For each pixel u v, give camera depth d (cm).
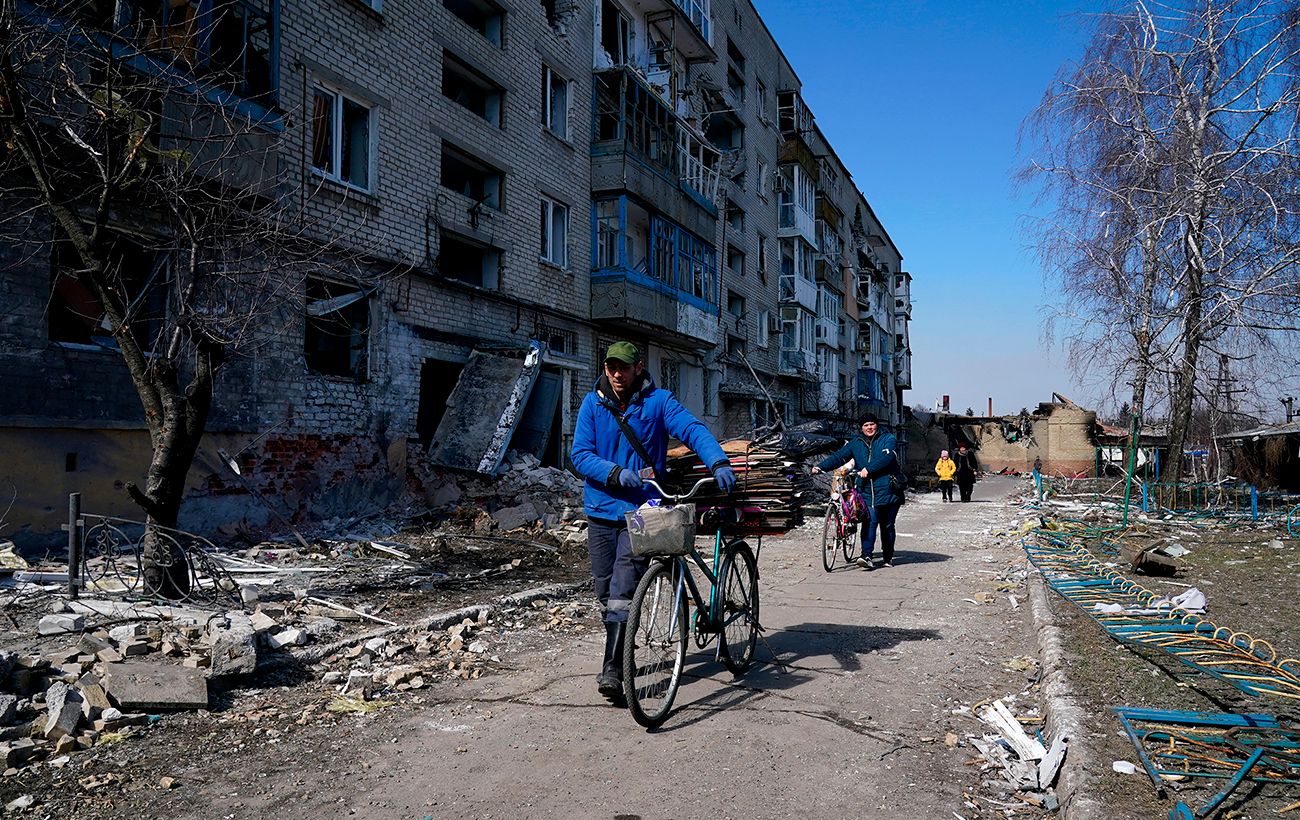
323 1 1196
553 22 1866
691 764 357
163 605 575
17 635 495
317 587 713
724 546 491
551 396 1581
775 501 491
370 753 370
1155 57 1598
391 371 1302
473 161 1566
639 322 1936
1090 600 646
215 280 769
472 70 1545
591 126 1961
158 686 414
